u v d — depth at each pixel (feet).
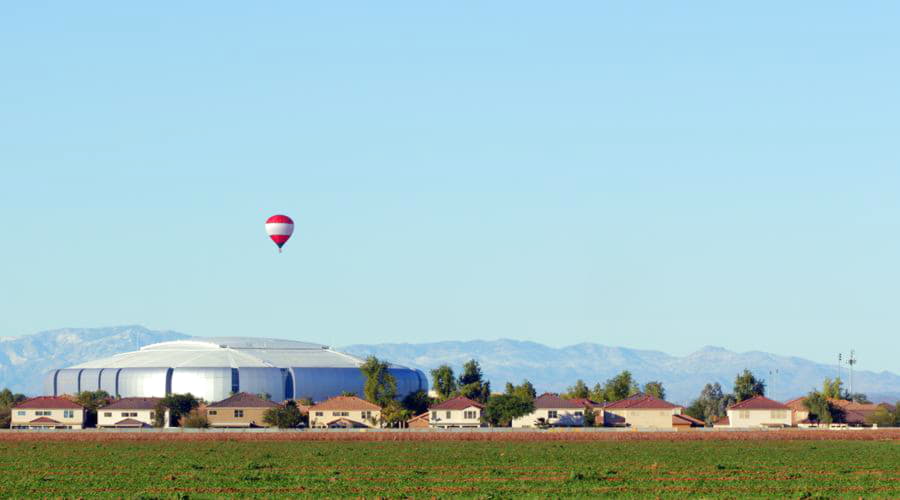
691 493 650.43
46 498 626.64
